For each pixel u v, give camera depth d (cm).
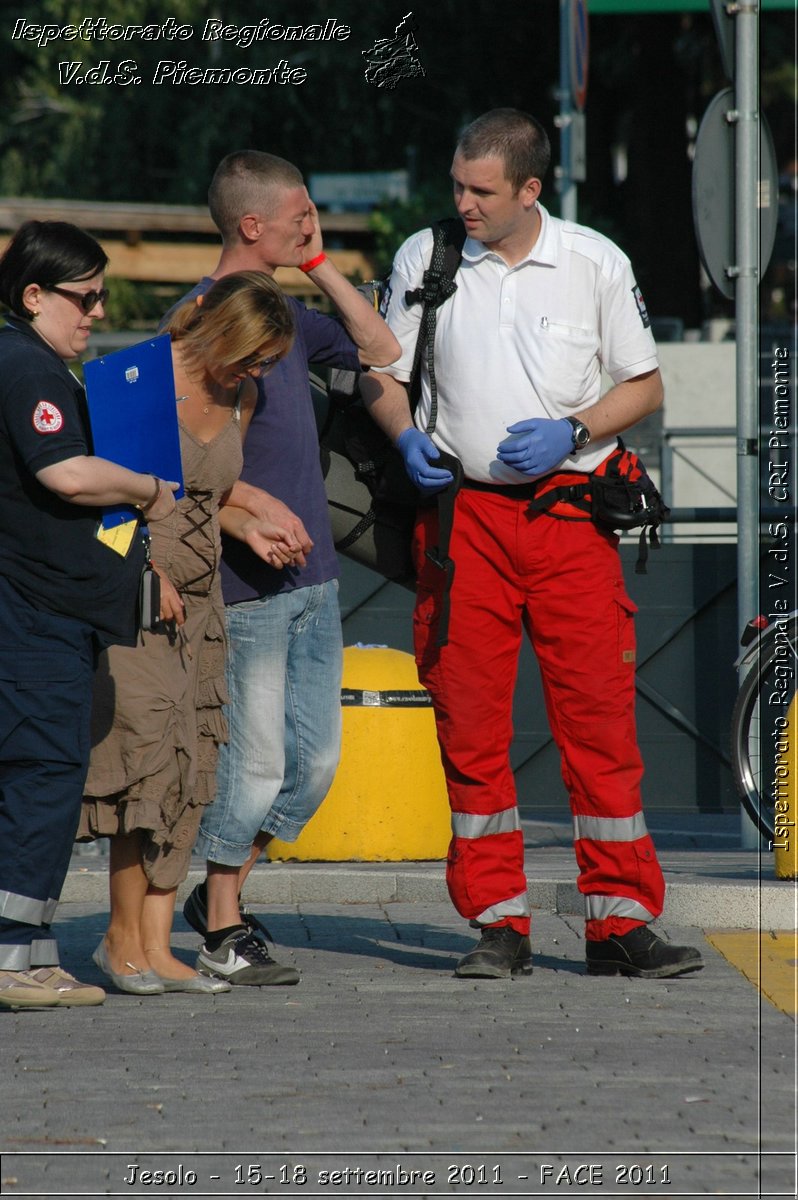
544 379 2147
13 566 1972
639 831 2194
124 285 7031
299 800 2217
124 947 2120
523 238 2158
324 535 2203
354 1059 1752
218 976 2150
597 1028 1888
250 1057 1761
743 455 3038
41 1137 1490
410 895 2812
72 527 1966
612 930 2186
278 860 3031
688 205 9869
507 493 2166
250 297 2005
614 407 2158
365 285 2325
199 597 2066
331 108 8638
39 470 1920
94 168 9481
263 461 2148
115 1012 1997
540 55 9462
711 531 4934
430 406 2197
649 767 3522
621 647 2181
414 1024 1914
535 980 2175
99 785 2038
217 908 2177
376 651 3117
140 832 2088
